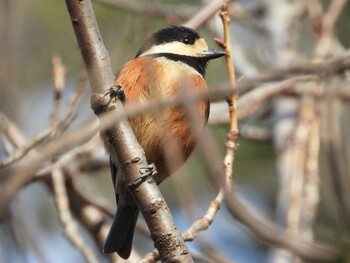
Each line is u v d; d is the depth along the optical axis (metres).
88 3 6.61
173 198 12.81
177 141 8.38
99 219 10.25
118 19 11.70
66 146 5.06
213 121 11.27
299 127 10.27
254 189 13.06
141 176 6.50
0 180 8.03
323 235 10.70
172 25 9.86
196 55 9.45
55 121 8.88
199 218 6.92
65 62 12.79
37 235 9.38
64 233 8.91
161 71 8.98
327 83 6.79
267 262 12.22
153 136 8.35
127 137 6.58
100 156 10.25
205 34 12.22
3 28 10.34
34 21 12.80
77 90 9.05
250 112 11.28
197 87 9.02
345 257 4.69
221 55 9.54
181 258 6.30
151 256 6.89
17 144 9.84
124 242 8.49
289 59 12.09
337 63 5.16
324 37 11.09
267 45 12.62
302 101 10.88
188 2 14.12
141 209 6.48
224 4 7.29
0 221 8.58
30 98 12.41
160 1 14.11
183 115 8.31
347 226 5.19
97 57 6.58
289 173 10.24
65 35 12.91
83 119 10.72
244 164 13.13
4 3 10.41
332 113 6.62
